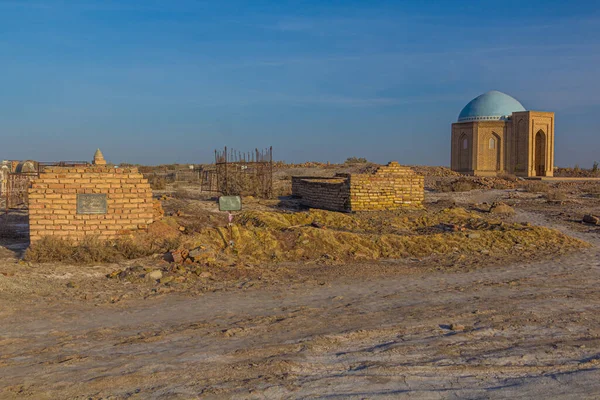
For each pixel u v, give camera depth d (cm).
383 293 962
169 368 571
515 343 670
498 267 1238
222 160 2961
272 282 1045
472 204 2738
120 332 706
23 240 1418
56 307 827
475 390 516
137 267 1077
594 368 581
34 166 2589
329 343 663
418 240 1470
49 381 534
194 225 1498
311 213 1809
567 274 1155
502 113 5434
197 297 915
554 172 6275
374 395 502
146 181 1273
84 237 1226
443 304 877
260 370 565
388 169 2203
